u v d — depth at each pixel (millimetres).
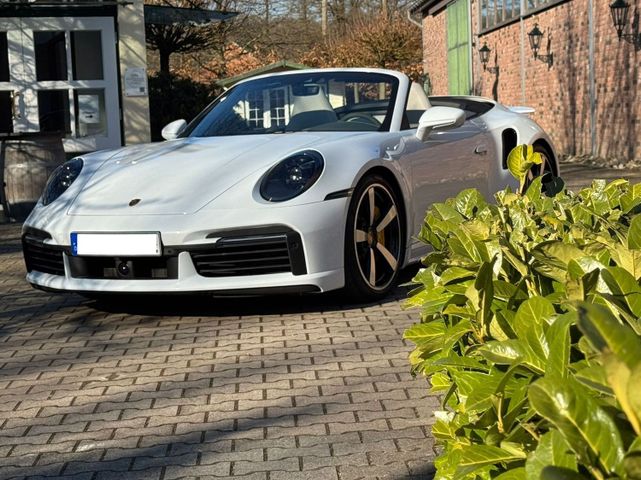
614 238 2340
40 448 3152
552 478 1088
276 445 3066
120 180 5160
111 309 5359
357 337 4473
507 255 2113
